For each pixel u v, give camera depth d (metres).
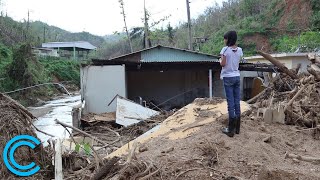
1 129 5.91
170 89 20.92
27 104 28.66
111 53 59.81
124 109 13.62
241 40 34.31
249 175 4.79
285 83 11.89
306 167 5.18
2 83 28.39
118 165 4.80
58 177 5.43
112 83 15.53
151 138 6.82
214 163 5.09
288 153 5.65
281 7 35.50
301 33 29.75
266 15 36.69
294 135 6.75
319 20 30.78
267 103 8.49
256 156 5.39
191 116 7.67
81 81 15.53
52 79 41.62
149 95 20.94
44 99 33.25
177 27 53.34
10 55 37.81
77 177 5.55
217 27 44.59
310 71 9.74
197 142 5.80
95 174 4.76
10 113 6.22
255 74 21.47
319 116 7.66
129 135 11.45
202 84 20.75
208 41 40.12
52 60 48.59
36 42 60.81
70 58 58.41
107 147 8.46
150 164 4.77
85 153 7.23
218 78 20.70
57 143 6.49
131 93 20.91
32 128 6.69
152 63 16.70
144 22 39.84
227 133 6.08
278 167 5.01
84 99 15.48
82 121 13.46
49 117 21.77
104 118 13.92
